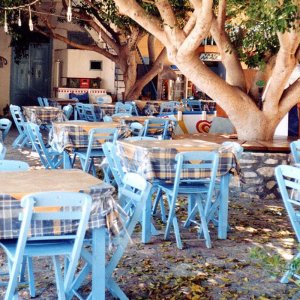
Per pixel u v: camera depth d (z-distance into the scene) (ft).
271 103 28.25
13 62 64.23
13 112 40.63
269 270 15.34
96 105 47.73
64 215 11.53
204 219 18.72
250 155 26.00
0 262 16.15
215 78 27.58
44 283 15.02
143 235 18.66
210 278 15.71
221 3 29.12
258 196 26.12
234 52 29.60
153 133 33.55
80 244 11.64
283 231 20.65
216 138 29.40
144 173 18.78
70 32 65.31
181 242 18.48
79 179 13.58
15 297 11.93
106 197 12.37
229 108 28.58
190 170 18.94
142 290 14.71
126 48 55.72
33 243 12.48
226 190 19.54
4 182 13.14
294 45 25.73
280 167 14.74
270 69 29.78
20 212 11.91
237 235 19.99
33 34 61.62
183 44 26.25
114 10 50.26
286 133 32.81
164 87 67.82
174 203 18.49
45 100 54.08
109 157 20.13
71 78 64.34
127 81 56.39
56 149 28.07
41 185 12.75
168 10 26.50
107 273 13.52
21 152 38.22
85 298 13.69
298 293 14.66
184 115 40.14
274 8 20.79
